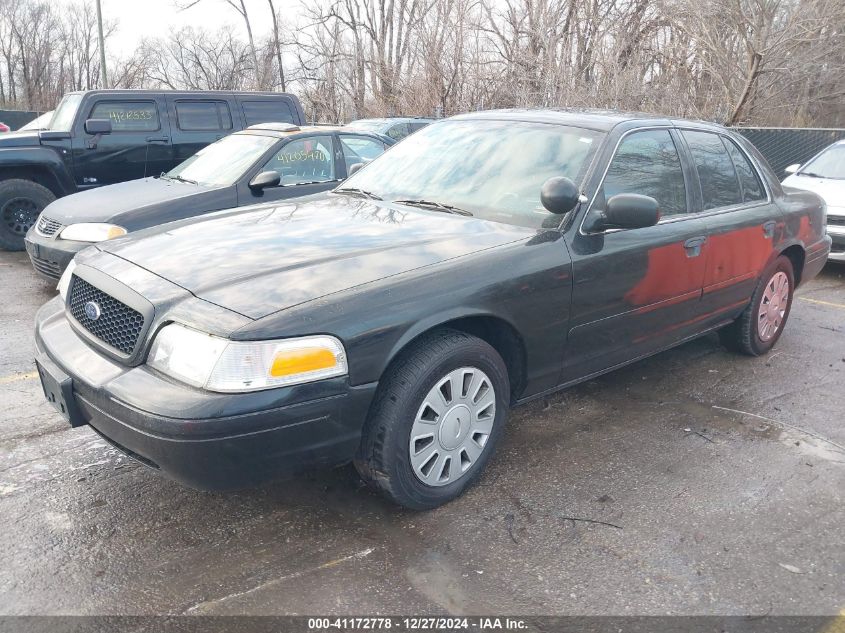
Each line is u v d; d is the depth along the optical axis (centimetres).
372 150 769
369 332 274
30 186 838
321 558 282
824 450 385
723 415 426
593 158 371
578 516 315
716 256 434
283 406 257
